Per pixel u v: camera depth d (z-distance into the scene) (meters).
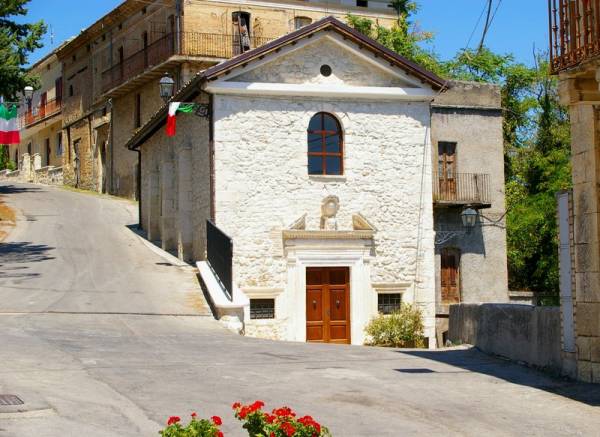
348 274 23.91
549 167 33.94
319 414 9.81
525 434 9.30
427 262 24.47
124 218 37.66
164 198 28.56
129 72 45.38
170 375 11.86
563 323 12.48
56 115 57.78
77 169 54.12
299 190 23.59
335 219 23.70
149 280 23.19
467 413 10.20
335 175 23.95
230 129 23.23
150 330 17.03
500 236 28.30
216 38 41.44
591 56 11.02
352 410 10.11
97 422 8.92
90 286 22.06
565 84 11.56
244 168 23.27
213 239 22.48
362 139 24.25
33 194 46.41
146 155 33.03
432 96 24.77
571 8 11.60
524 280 33.19
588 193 11.80
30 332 15.55
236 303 19.09
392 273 24.19
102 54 50.56
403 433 9.13
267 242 23.25
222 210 23.03
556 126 36.06
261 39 42.59
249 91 23.27
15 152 68.69
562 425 9.70
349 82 24.20
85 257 26.88
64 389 10.46
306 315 23.47
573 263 12.18
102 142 50.56
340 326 23.73
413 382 12.04
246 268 23.05
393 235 24.28
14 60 37.81
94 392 10.41
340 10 44.75
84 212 38.88
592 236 11.73
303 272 23.41
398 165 24.47
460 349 15.59
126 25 47.56
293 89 23.55
